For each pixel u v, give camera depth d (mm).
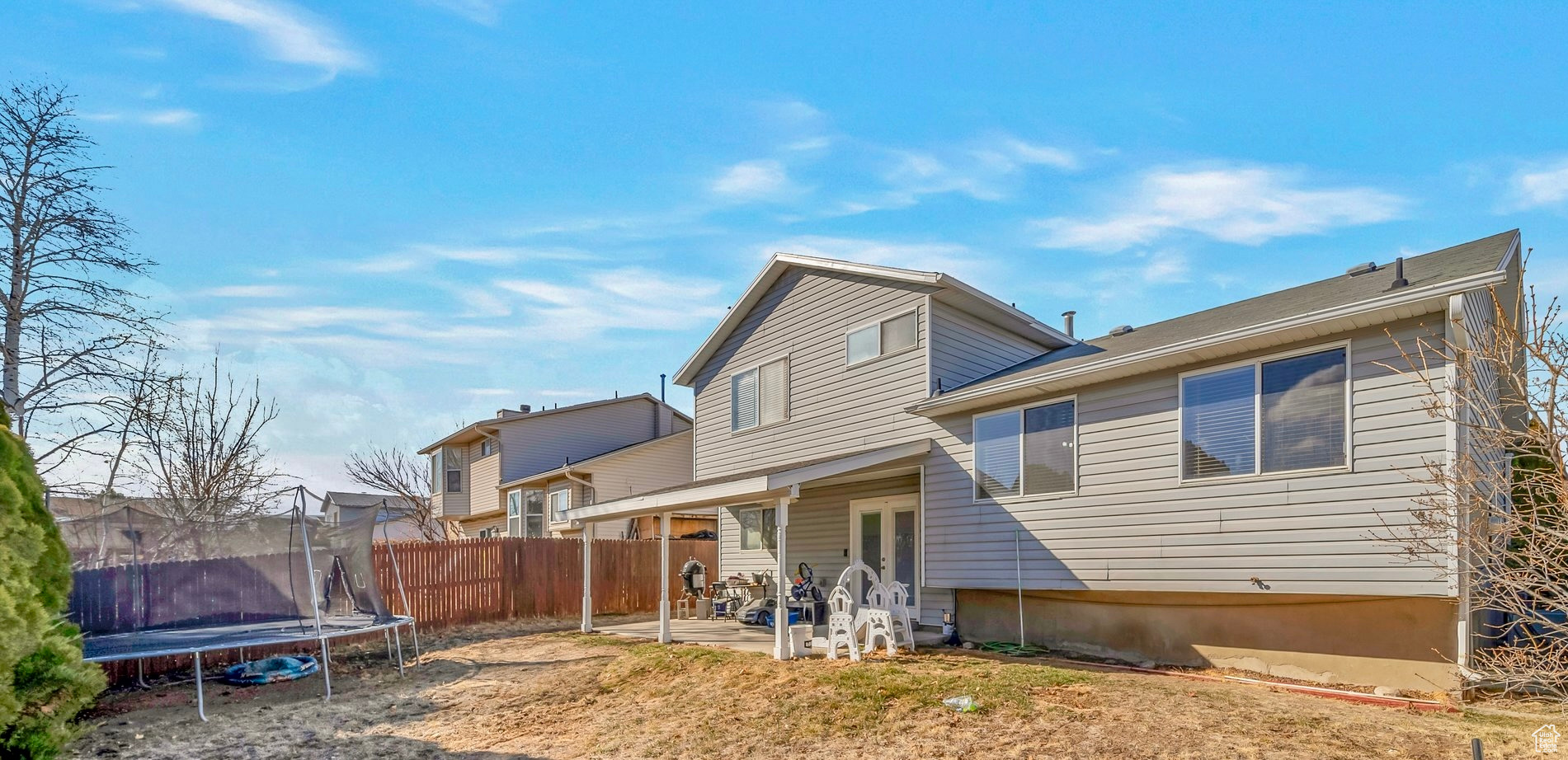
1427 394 7539
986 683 8109
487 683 10336
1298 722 6492
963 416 12227
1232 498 9023
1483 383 7637
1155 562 9656
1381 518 7840
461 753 7535
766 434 16297
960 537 12070
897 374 13289
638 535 26016
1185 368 9594
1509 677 5918
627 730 7883
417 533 35062
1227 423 9172
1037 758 6156
